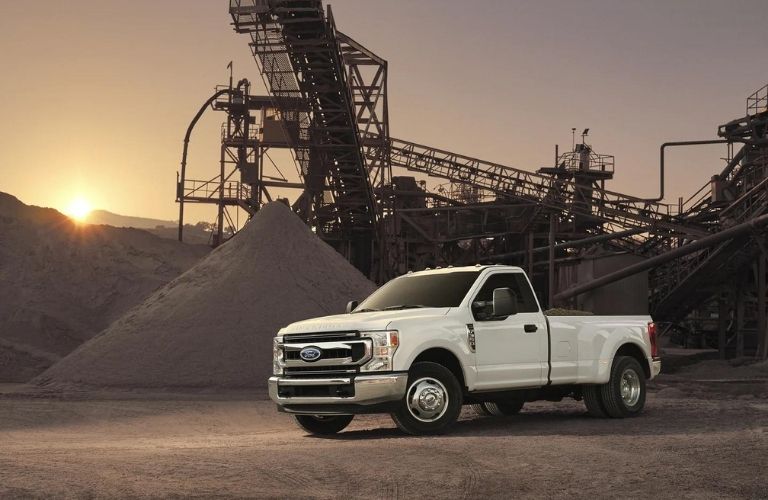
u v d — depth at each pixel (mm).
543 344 13047
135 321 27141
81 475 7969
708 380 28484
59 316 42375
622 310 45719
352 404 11312
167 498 6977
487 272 12820
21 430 15469
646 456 9336
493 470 8445
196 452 9875
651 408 16422
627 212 48094
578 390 14492
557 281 51250
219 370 24531
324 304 27594
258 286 27578
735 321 43438
